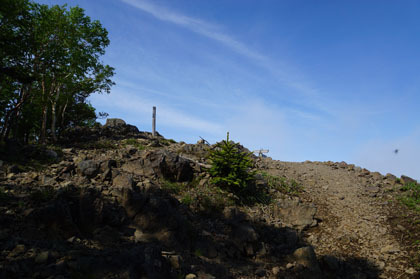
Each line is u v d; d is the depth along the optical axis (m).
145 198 9.10
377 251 10.61
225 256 9.16
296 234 11.19
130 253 6.42
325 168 20.22
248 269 8.88
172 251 8.04
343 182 17.19
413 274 9.16
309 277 8.98
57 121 23.09
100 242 7.33
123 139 19.02
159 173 12.34
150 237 8.32
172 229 8.82
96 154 13.43
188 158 15.03
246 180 13.15
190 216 10.22
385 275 9.35
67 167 10.45
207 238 9.47
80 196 8.20
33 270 5.46
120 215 8.52
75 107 24.48
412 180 17.14
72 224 7.41
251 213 11.81
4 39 13.08
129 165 12.32
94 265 5.89
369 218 12.83
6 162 10.14
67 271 5.61
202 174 13.45
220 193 12.33
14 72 13.12
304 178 17.17
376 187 16.30
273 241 10.79
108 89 21.59
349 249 10.76
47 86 19.75
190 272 7.32
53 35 18.53
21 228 6.70
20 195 7.93
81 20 19.22
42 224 7.04
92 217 7.96
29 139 24.75
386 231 11.80
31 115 20.80
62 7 18.73
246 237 10.06
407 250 10.41
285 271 9.02
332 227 12.15
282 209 12.52
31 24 15.17
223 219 10.70
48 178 9.29
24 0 15.64
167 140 21.55
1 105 17.20
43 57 16.67
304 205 12.55
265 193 13.71
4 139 11.62
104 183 10.03
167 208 9.23
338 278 9.23
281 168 18.61
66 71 18.70
